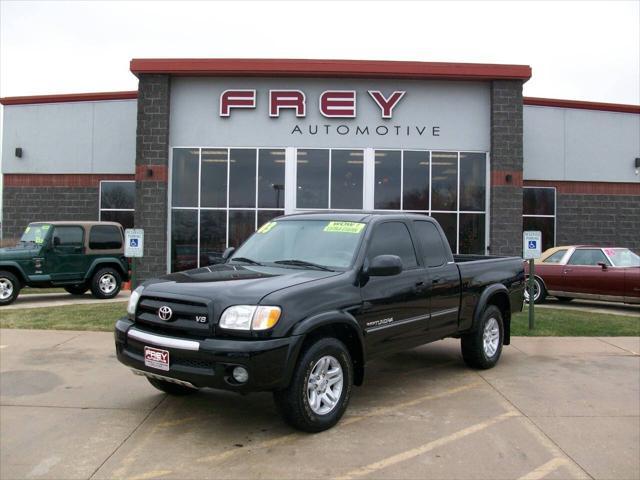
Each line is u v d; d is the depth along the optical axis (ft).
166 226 50.65
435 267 20.29
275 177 51.39
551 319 35.68
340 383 15.81
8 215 64.64
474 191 51.85
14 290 41.11
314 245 18.24
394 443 14.67
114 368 22.15
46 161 64.44
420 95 51.60
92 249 45.73
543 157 63.41
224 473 12.76
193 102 51.26
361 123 51.44
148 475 12.65
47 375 21.07
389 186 51.47
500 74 50.42
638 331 31.63
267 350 13.78
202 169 51.26
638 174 64.34
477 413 17.25
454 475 12.82
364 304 16.56
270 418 16.49
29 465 13.16
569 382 21.01
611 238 63.87
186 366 14.28
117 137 63.87
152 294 15.61
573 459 13.84
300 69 49.78
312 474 12.75
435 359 24.90
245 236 51.24
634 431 15.84
